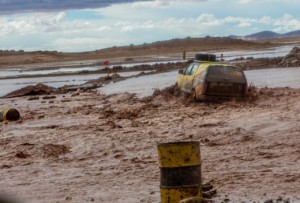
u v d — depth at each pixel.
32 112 28.56
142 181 12.23
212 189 10.71
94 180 12.65
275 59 59.34
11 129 22.28
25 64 141.88
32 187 12.32
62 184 12.46
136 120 21.72
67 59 167.38
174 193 9.20
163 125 19.83
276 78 37.69
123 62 107.44
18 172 14.03
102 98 33.88
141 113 23.83
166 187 9.26
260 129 17.48
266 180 11.38
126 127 20.03
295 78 36.59
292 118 18.72
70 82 55.78
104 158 15.20
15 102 35.91
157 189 11.38
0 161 15.55
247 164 13.08
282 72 43.91
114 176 12.93
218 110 22.73
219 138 16.64
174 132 18.20
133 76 53.59
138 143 16.86
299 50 54.59
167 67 65.94
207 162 13.63
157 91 29.53
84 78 61.88
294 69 47.12
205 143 16.14
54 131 20.64
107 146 16.75
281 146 14.80
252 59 69.31
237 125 18.50
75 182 12.58
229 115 20.98
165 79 45.34
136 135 18.14
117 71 69.38
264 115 20.03
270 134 16.53
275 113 20.30
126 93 34.78
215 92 24.64
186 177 9.20
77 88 43.47
